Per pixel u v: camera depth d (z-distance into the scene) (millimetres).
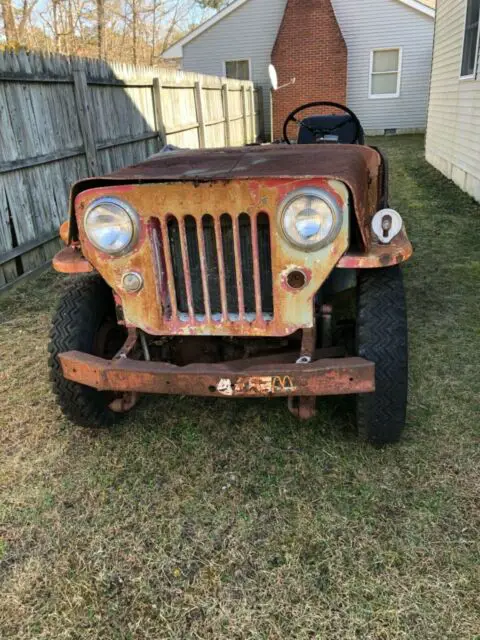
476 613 1801
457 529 2139
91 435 2867
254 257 2217
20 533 2230
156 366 2264
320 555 2055
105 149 6875
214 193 2152
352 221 2301
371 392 2309
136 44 22609
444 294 4547
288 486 2416
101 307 2803
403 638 1731
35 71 5391
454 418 2842
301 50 17031
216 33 18547
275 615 1831
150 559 2078
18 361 3740
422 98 18031
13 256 5137
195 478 2508
